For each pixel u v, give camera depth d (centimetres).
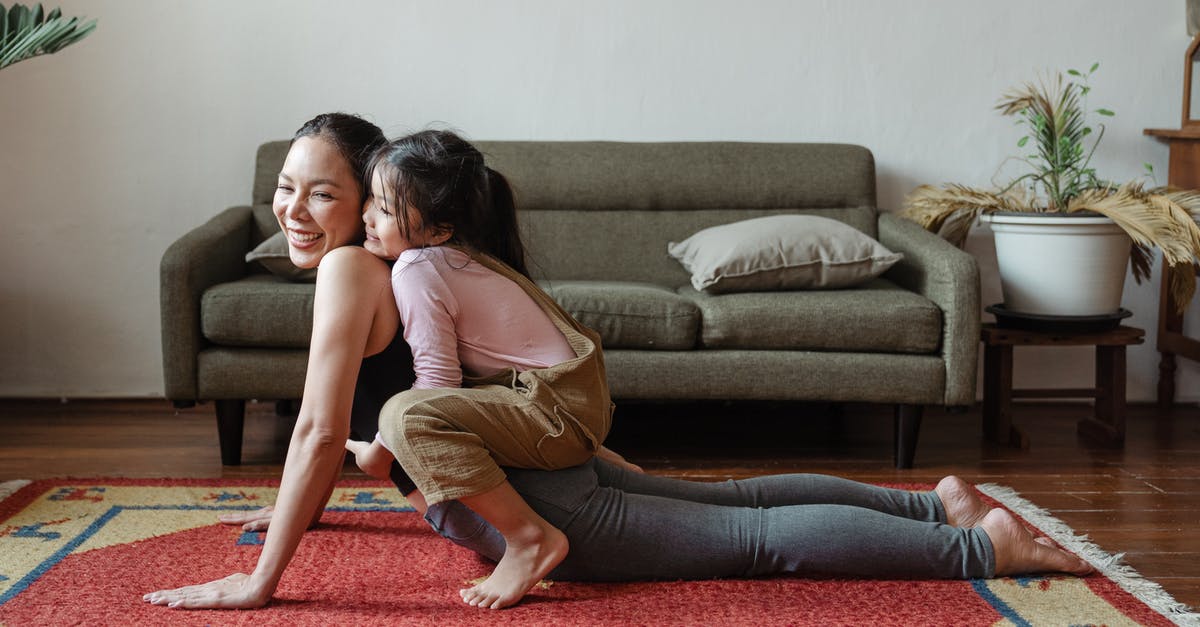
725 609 171
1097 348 316
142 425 319
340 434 167
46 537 206
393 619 165
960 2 356
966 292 271
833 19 356
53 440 300
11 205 348
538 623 165
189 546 202
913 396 273
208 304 265
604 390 182
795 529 180
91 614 166
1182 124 352
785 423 335
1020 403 365
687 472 275
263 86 350
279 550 169
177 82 348
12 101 344
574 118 357
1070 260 304
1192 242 284
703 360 272
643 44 355
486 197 178
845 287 293
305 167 171
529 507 172
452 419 164
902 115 360
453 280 172
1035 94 329
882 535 182
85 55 344
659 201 338
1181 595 187
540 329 180
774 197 338
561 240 331
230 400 272
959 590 181
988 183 362
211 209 353
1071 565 189
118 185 350
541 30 353
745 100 358
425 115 354
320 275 168
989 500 245
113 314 354
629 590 179
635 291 278
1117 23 357
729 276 284
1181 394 365
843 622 167
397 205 169
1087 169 350
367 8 349
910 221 322
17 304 352
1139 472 276
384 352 176
